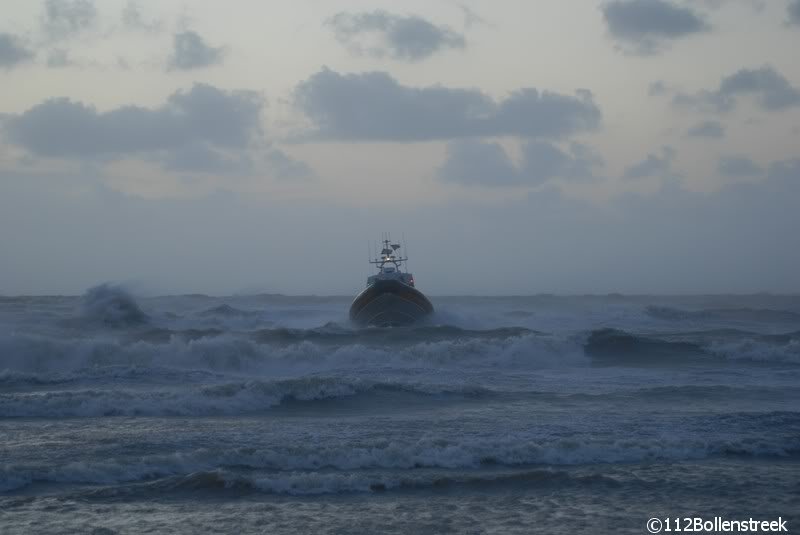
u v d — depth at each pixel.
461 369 62.88
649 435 36.44
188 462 30.72
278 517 25.28
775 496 27.67
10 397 42.50
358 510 26.09
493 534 23.84
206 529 24.08
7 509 25.62
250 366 63.69
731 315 140.38
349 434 36.47
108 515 25.20
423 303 101.12
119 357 63.09
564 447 33.41
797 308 186.38
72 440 34.72
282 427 38.25
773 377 58.53
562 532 24.03
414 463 31.75
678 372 61.62
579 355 70.38
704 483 29.14
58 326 100.00
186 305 171.12
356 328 96.00
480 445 33.50
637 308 149.62
